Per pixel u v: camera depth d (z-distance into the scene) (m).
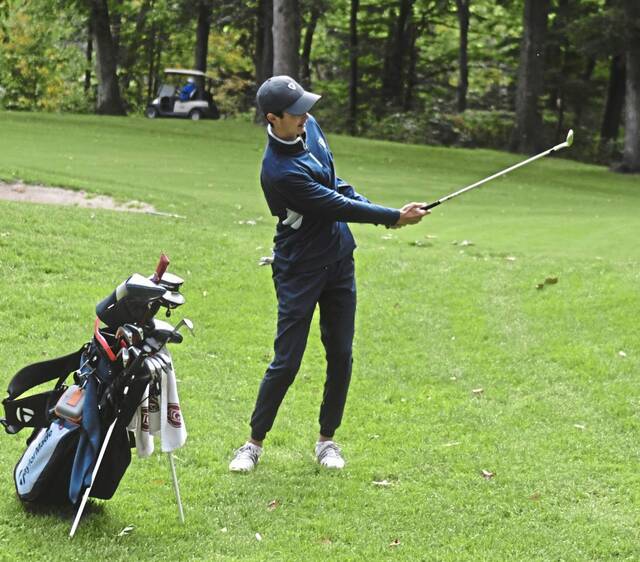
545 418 9.88
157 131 46.69
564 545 7.01
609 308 13.89
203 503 7.45
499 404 10.34
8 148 32.72
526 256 18.28
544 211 27.44
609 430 9.55
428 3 67.75
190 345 11.85
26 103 67.31
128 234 17.30
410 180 35.06
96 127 45.91
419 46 74.25
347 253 7.95
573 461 8.70
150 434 6.86
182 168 31.50
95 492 6.76
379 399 10.36
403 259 17.31
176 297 6.81
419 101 73.25
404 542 6.96
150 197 22.55
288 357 7.88
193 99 63.62
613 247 19.55
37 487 6.75
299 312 7.80
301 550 6.75
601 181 42.25
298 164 7.55
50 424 6.83
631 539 7.14
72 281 14.24
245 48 71.75
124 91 76.25
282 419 9.55
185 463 8.21
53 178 23.28
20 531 6.64
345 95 72.19
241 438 8.91
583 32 43.88
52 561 6.27
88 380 6.61
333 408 8.32
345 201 7.54
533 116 52.31
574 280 15.56
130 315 6.64
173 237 17.58
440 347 12.38
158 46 74.50
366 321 13.37
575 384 10.98
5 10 46.88
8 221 16.61
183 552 6.58
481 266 16.84
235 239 18.14
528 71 52.00
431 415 9.90
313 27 66.31
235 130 49.97
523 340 12.68
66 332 11.88
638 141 46.44
